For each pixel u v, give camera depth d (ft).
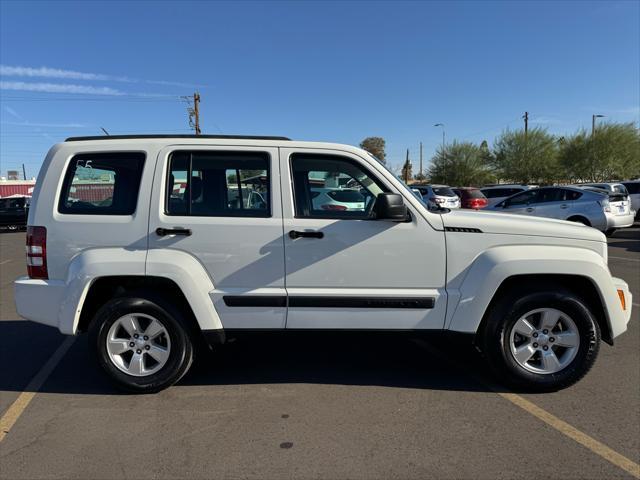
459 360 14.58
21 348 15.96
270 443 9.81
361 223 11.68
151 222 11.59
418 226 11.69
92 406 11.60
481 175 173.06
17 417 11.06
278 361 14.57
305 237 11.64
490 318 11.91
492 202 69.00
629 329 17.16
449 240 11.71
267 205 11.80
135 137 12.04
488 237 11.73
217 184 11.91
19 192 158.71
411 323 11.82
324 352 15.33
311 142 12.05
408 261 11.72
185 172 11.87
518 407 11.35
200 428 10.46
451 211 12.69
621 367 13.75
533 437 9.98
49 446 9.78
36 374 13.69
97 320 11.84
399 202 11.00
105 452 9.53
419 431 10.26
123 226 11.59
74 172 11.90
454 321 11.79
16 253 44.37
